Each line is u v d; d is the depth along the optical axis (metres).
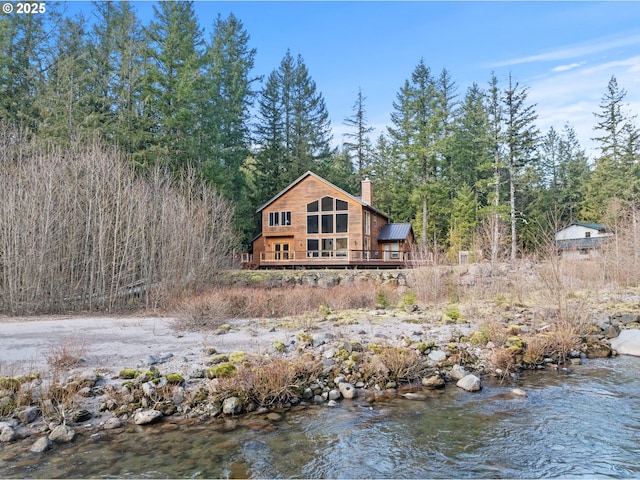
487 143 39.41
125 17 28.89
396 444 5.30
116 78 26.52
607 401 6.86
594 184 43.88
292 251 30.61
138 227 17.28
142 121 24.02
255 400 6.56
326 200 30.61
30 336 10.43
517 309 13.48
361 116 45.81
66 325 12.39
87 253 16.20
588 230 38.12
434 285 16.88
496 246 18.19
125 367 7.55
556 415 6.27
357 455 4.99
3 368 7.24
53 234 15.91
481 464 4.80
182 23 27.38
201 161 26.47
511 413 6.36
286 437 5.46
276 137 41.06
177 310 14.04
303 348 8.77
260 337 10.27
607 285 17.66
